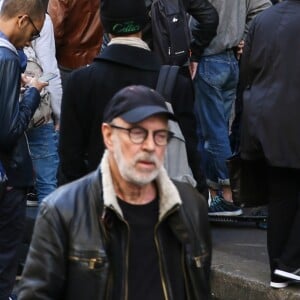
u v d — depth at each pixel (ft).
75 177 20.33
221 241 29.04
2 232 23.29
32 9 22.20
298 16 23.09
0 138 21.85
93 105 19.80
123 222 13.74
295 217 23.26
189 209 14.30
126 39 19.76
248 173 24.54
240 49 29.99
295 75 22.97
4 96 21.67
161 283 13.85
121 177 13.89
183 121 19.74
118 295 13.67
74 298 13.70
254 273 25.50
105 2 19.65
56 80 29.71
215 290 26.14
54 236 13.74
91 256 13.62
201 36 28.55
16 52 22.13
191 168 20.08
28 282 13.80
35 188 29.94
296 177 23.34
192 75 29.27
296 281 23.84
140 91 13.79
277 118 22.97
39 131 29.55
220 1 29.37
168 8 27.63
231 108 30.58
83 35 32.63
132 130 13.57
